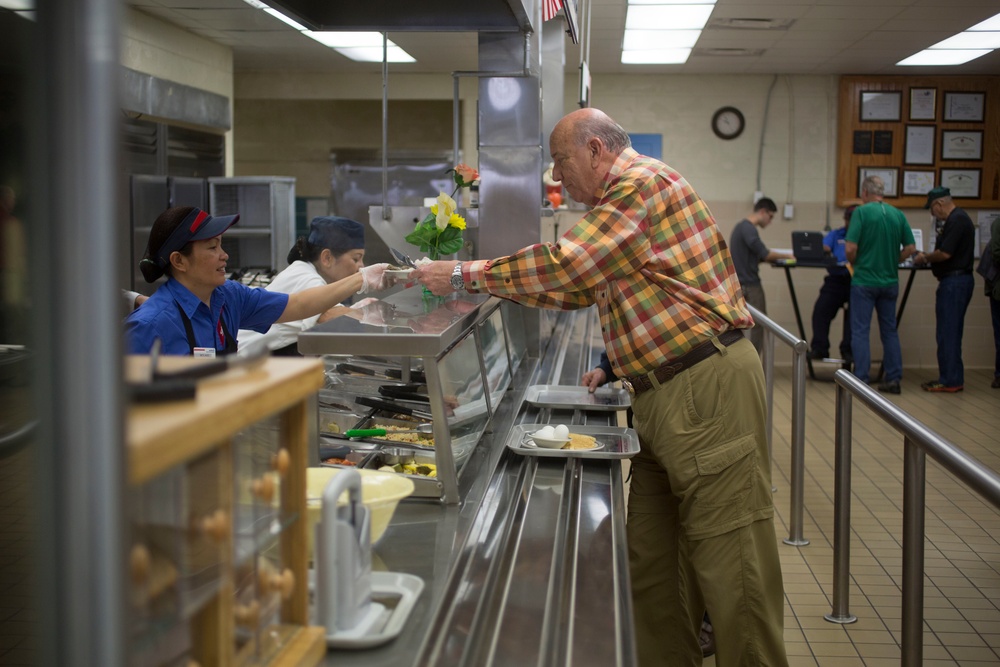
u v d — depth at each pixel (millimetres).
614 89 9234
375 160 10047
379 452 2127
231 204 7383
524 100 3520
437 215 2867
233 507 1028
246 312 2707
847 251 7812
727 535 2393
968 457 1959
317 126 10055
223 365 1041
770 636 2426
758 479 2400
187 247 2432
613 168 2389
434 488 1887
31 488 979
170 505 879
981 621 3320
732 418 2355
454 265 2385
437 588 1430
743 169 9250
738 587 2393
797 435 4059
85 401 668
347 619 1247
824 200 9250
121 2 666
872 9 6535
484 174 3572
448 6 3043
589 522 1870
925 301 9352
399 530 1720
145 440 744
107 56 655
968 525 4375
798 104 9148
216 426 869
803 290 9438
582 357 3986
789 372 8984
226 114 7574
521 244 3596
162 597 872
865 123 9109
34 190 704
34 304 719
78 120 652
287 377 1048
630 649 1294
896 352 7891
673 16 6703
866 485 5066
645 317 2344
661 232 2318
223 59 7859
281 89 9320
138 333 2395
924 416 6953
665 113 9227
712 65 8672
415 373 2754
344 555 1241
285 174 10125
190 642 934
